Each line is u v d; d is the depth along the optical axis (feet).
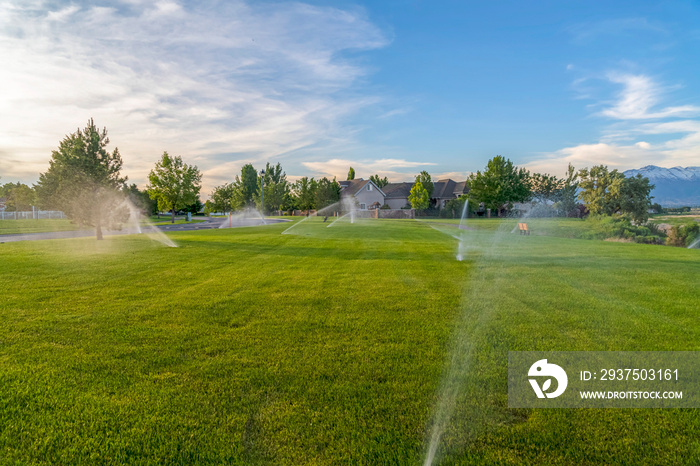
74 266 27.48
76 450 7.11
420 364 10.87
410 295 19.19
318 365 10.74
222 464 6.77
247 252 36.45
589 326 14.32
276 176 253.65
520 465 6.80
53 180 46.47
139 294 19.15
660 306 17.11
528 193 163.73
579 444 7.39
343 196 187.32
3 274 24.21
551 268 27.50
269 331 13.64
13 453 6.98
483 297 18.75
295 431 7.70
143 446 7.25
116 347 12.01
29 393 9.08
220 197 235.61
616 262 30.48
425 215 167.53
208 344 12.32
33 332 13.35
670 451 7.18
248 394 9.12
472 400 8.98
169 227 88.02
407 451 7.12
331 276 24.26
